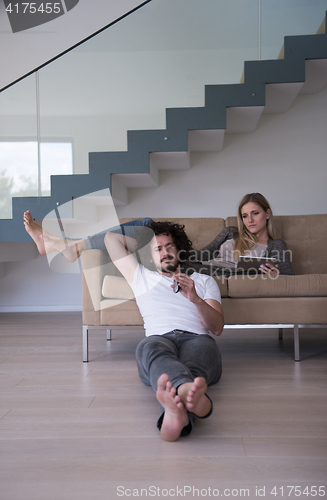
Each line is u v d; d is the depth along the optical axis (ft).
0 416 4.35
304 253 8.70
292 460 3.29
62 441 3.72
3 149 10.07
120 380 5.59
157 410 4.46
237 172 12.46
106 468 3.21
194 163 12.50
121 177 10.37
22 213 9.90
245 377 5.65
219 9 9.85
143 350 4.47
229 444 3.59
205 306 4.92
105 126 10.02
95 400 4.81
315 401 4.66
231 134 12.42
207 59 9.97
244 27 9.86
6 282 13.00
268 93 10.32
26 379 5.70
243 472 3.12
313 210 12.32
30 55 10.17
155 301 5.24
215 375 4.98
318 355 6.89
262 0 9.73
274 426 3.97
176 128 9.70
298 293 6.55
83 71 10.13
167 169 12.37
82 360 6.75
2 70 10.19
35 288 13.02
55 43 10.18
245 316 6.57
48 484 2.99
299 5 9.62
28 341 8.41
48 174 10.01
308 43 9.45
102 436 3.81
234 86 9.61
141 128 10.03
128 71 10.09
